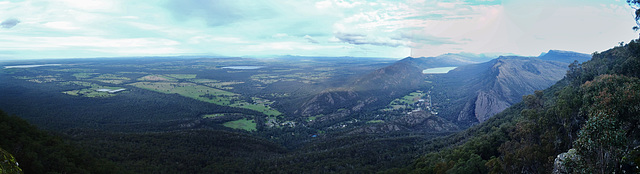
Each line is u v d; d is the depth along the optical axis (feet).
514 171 118.21
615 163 61.36
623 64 157.99
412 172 186.19
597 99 90.02
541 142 128.57
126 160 224.53
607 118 64.23
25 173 153.89
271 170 236.63
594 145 64.23
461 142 239.50
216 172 225.76
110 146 246.68
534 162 113.29
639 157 57.72
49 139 197.26
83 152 202.08
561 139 121.60
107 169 187.83
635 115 76.13
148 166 218.59
